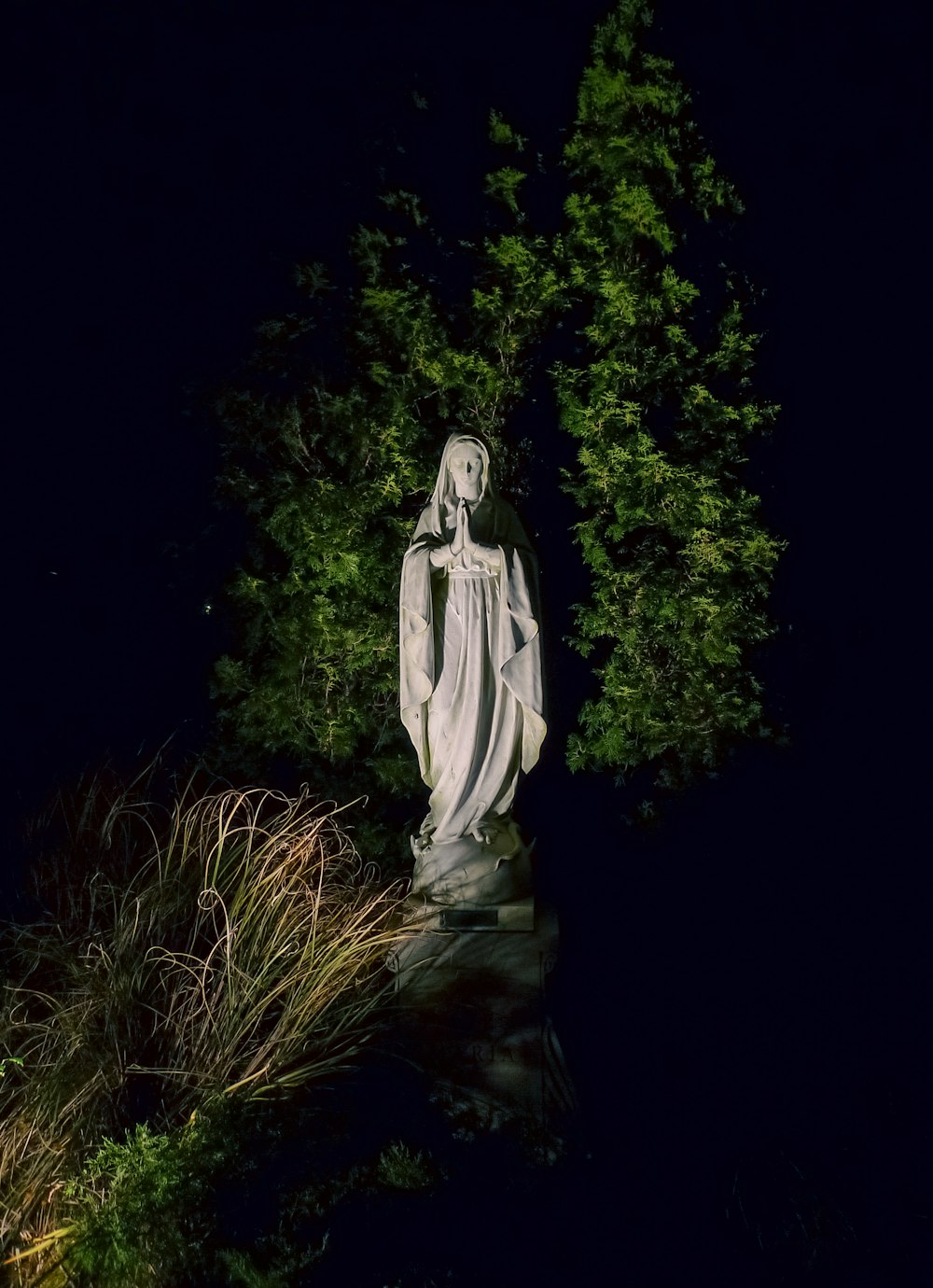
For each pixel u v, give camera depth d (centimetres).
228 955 736
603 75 962
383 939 765
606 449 978
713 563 980
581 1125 709
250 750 988
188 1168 641
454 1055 746
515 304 980
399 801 1004
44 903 865
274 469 991
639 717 985
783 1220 643
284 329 990
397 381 985
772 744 1002
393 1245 623
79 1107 660
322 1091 716
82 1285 588
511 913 775
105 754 981
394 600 990
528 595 785
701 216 984
